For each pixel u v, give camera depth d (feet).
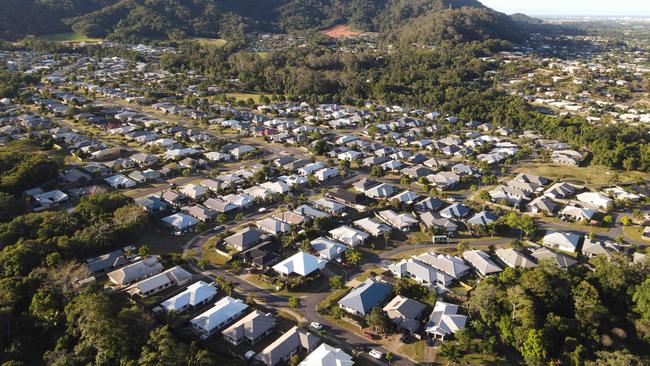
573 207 424.05
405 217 401.08
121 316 252.21
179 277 310.04
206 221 398.83
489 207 438.40
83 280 296.10
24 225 347.15
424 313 284.61
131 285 303.27
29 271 300.20
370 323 268.21
